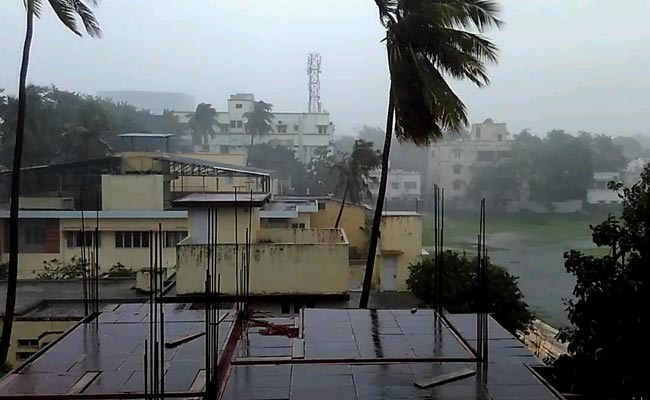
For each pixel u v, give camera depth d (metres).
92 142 46.75
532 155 37.59
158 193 34.59
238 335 11.14
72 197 35.97
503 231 34.66
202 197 21.97
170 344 10.62
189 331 11.60
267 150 65.44
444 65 17.56
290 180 64.25
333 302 19.91
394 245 28.55
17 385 8.84
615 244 10.49
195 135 71.94
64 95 55.75
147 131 64.44
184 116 77.38
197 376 9.12
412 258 28.58
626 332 9.79
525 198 37.69
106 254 32.00
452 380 8.87
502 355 10.09
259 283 19.77
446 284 18.52
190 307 14.40
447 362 9.59
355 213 38.59
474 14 17.66
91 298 16.98
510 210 38.41
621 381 9.78
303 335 11.03
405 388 8.55
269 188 41.88
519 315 18.27
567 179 34.62
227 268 19.25
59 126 49.06
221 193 24.41
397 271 28.55
